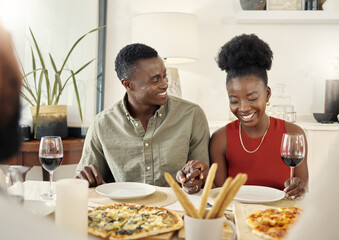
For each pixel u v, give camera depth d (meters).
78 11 3.07
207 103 3.16
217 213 0.73
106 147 1.64
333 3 2.88
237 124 1.62
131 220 0.95
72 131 3.09
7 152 0.48
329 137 2.61
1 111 0.45
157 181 1.61
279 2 2.94
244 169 1.57
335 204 0.48
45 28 3.07
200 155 1.63
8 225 0.37
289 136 1.24
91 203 1.17
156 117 1.62
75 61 3.08
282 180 1.54
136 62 1.56
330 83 2.86
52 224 0.39
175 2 3.13
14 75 0.46
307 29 3.07
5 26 0.46
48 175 2.93
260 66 1.46
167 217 0.97
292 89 3.11
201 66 3.14
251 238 0.83
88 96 3.09
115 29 3.17
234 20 3.10
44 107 2.79
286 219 0.90
